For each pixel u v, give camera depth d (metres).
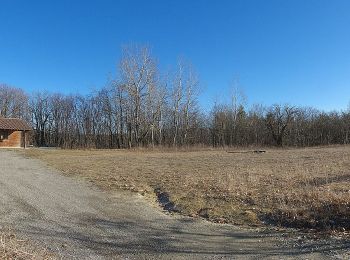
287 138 75.56
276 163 26.38
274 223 10.01
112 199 13.79
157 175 20.17
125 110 63.91
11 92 84.00
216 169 22.69
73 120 81.06
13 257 6.44
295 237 8.68
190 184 16.19
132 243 8.39
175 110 65.19
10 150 45.31
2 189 15.54
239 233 9.20
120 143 68.12
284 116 74.69
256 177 17.12
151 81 61.72
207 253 7.65
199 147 56.41
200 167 24.48
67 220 10.55
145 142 62.25
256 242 8.41
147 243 8.39
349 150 43.41
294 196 11.96
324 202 10.73
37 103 86.06
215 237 8.87
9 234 8.72
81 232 9.31
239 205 11.84
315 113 79.12
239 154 41.38
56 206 12.38
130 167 25.11
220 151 49.38
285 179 16.27
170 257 7.42
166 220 10.66
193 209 11.82
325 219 9.58
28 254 6.73
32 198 13.68
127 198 14.00
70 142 64.31
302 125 76.94
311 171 19.17
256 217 10.56
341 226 9.15
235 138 73.75
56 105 84.56
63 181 18.28
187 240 8.62
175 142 62.81
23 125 54.69
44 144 85.69
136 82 61.25
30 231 9.27
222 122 73.62
